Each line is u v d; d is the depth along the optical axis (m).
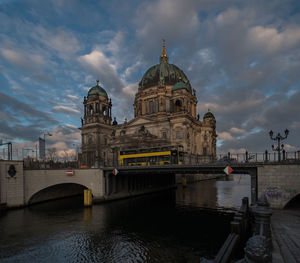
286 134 33.09
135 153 56.94
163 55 120.44
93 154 107.50
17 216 38.03
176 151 50.28
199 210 41.56
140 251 23.39
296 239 16.53
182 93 96.25
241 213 22.05
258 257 7.41
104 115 116.12
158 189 70.75
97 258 22.06
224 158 45.59
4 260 21.72
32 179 47.12
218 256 13.27
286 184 29.41
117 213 39.84
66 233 28.97
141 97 108.25
